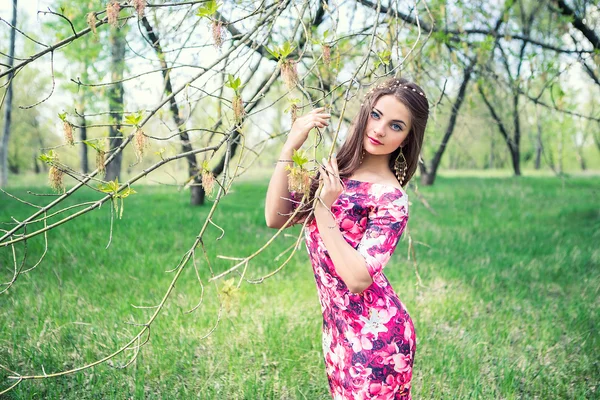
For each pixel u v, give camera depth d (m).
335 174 1.64
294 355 3.16
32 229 6.34
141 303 3.92
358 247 1.77
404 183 1.98
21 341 3.22
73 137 1.80
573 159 29.59
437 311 3.98
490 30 4.92
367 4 3.24
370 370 1.77
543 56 4.84
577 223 7.86
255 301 4.08
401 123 1.79
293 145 1.82
